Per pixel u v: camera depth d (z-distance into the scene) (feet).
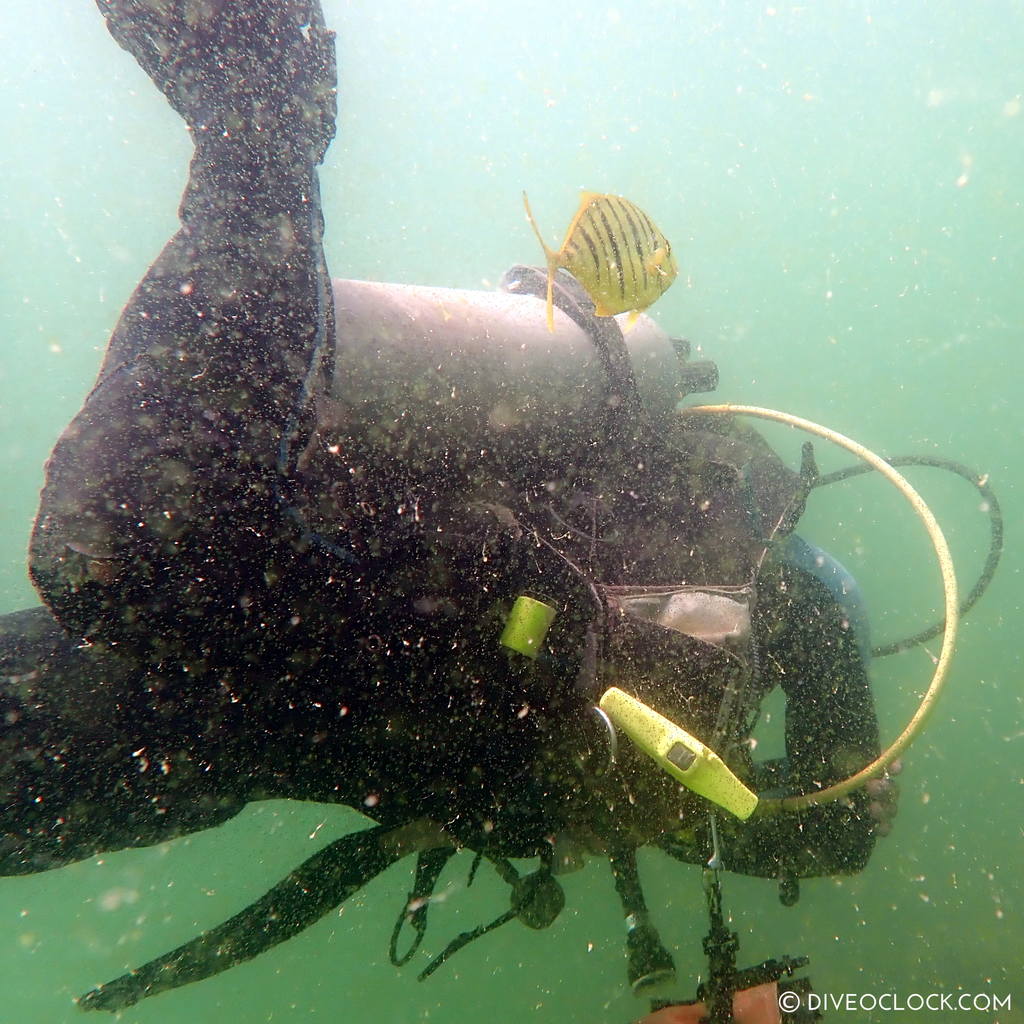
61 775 2.60
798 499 3.33
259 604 2.31
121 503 2.11
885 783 3.53
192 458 2.16
